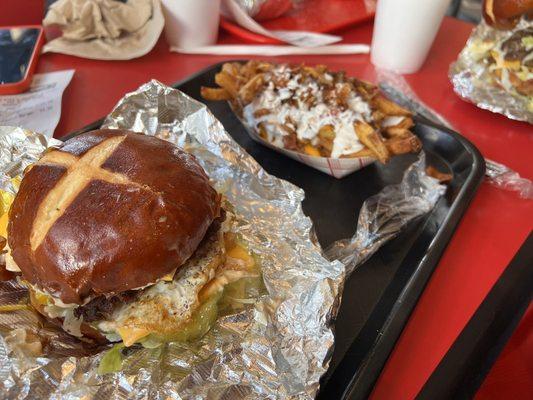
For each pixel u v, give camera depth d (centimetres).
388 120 34
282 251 25
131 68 45
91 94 41
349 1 60
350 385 21
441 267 28
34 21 53
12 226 21
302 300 23
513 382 33
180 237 20
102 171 21
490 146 38
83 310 21
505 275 27
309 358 21
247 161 30
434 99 44
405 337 24
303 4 58
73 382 20
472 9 80
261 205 28
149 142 23
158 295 21
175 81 44
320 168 33
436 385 22
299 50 49
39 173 22
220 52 49
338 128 32
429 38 45
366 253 28
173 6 46
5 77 41
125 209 20
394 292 26
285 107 33
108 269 19
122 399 19
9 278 23
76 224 20
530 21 39
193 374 20
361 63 49
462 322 25
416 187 33
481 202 33
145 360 21
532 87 39
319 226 30
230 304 23
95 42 47
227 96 36
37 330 22
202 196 22
